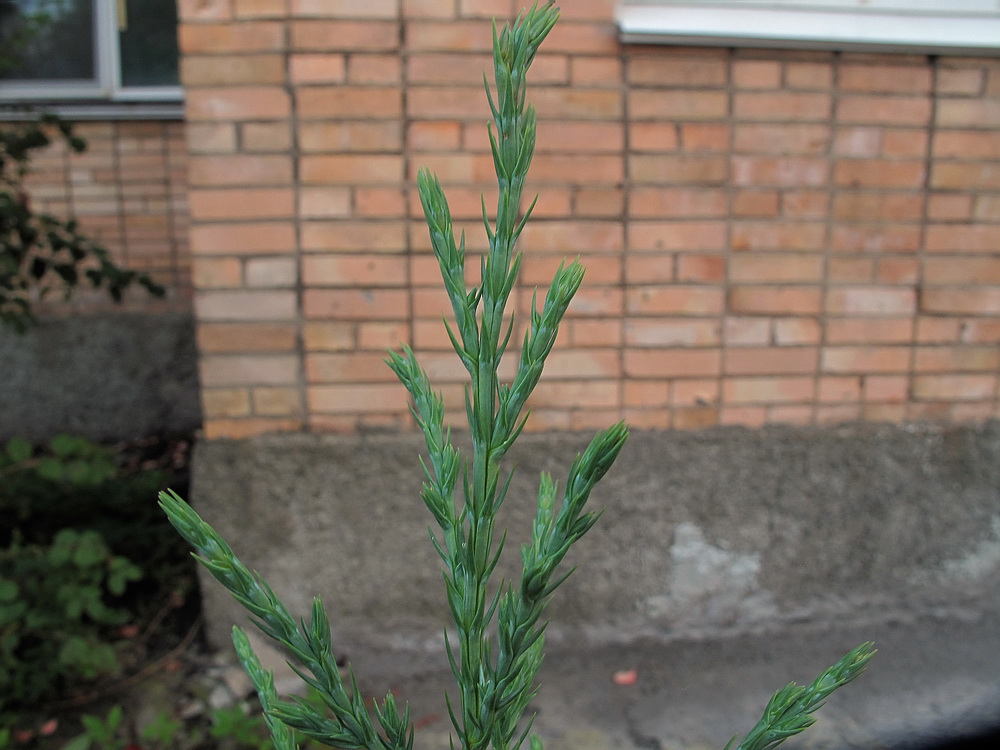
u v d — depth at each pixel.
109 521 2.67
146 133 3.46
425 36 2.04
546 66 2.07
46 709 2.03
